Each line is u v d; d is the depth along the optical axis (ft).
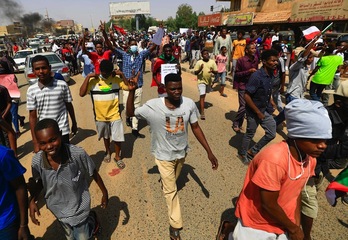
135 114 8.53
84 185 7.17
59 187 6.55
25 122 22.16
